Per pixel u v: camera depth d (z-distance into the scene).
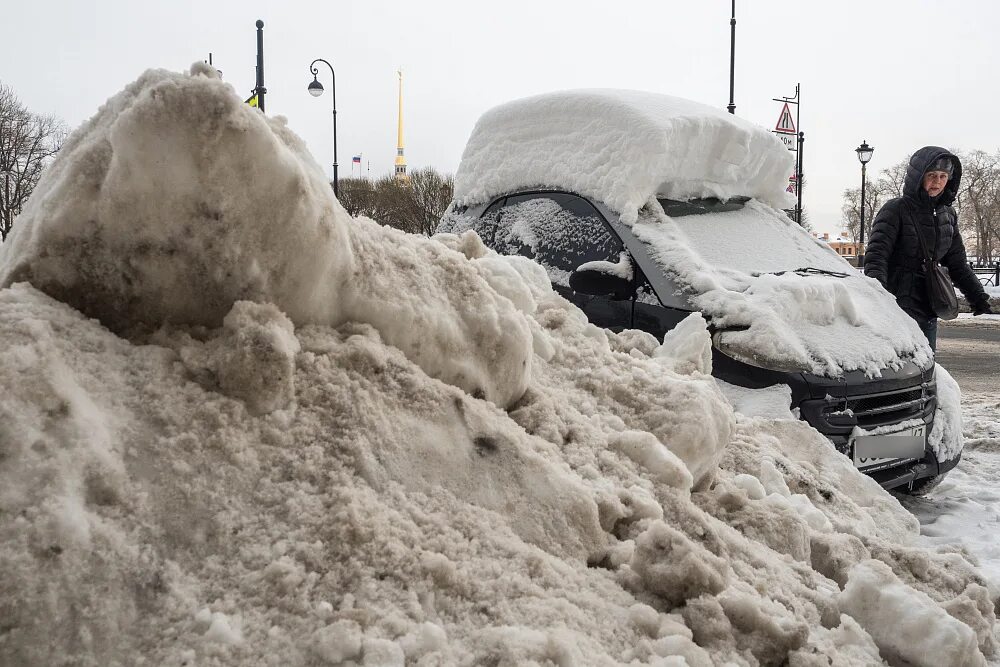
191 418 1.54
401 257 2.19
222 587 1.37
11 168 36.09
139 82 1.76
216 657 1.27
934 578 2.49
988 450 5.87
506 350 2.28
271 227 1.70
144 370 1.57
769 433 3.49
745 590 1.95
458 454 1.87
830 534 2.61
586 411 2.60
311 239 1.77
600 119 5.05
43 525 1.22
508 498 1.85
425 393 1.92
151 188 1.58
